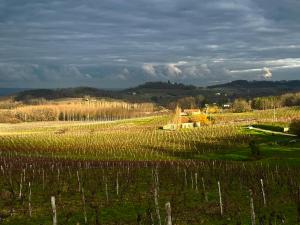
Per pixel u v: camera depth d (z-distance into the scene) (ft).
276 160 299.79
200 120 633.20
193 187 184.65
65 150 393.09
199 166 267.59
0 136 509.35
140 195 164.55
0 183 187.83
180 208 142.00
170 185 189.26
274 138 444.14
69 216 130.82
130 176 215.10
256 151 346.33
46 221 125.18
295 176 215.92
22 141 452.35
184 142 437.58
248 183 192.85
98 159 337.52
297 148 370.12
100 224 122.21
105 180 195.52
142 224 121.80
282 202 152.56
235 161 321.32
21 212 135.95
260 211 137.69
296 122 459.32
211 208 142.10
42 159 314.55
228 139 447.42
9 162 280.72
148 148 405.80
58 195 163.53
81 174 212.43
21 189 169.68
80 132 565.94
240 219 126.00
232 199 157.89
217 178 208.74
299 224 120.47
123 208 141.90
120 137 481.87
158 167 255.50
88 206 144.77
